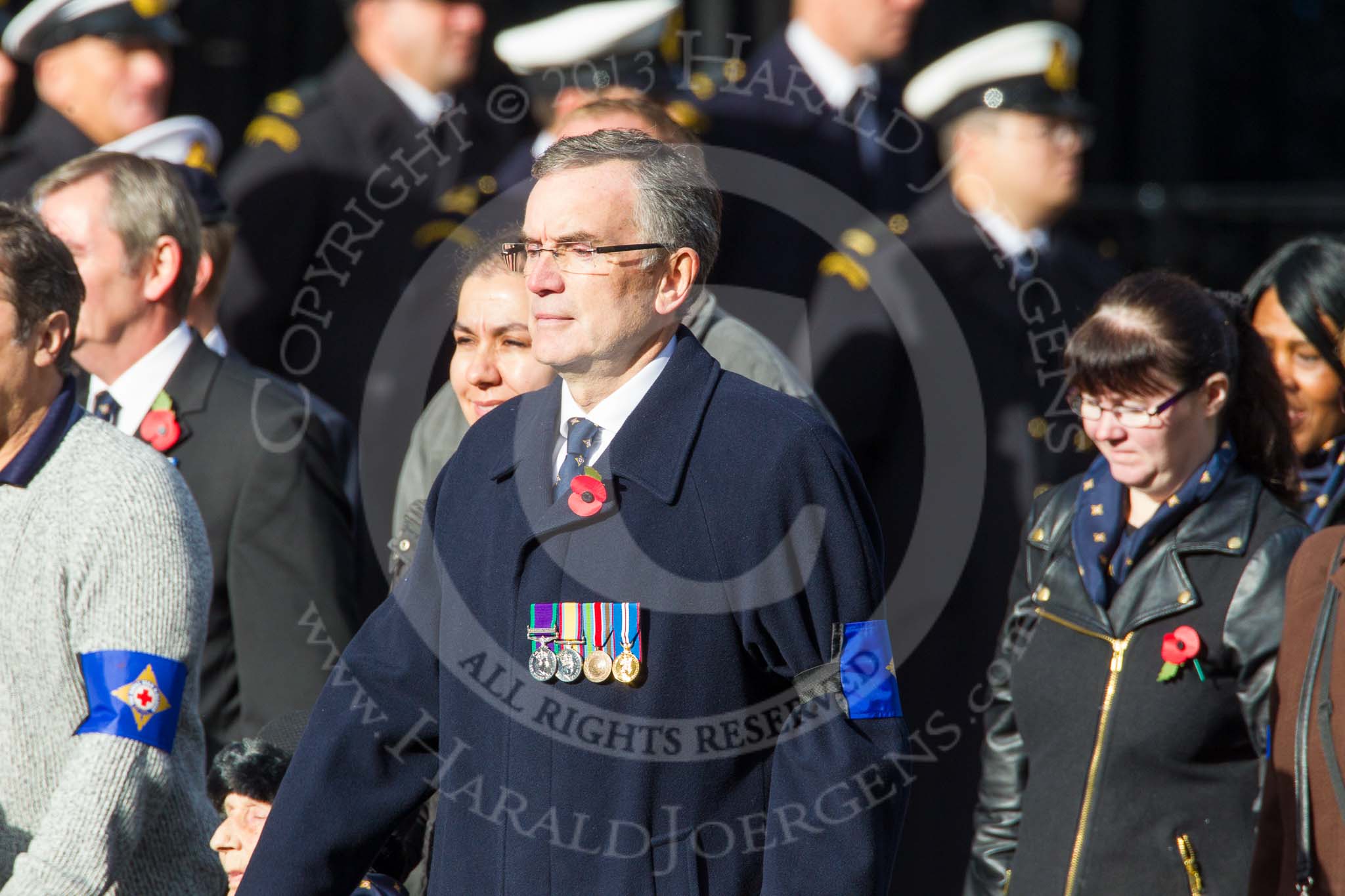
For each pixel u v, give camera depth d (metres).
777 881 8.60
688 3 26.58
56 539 10.39
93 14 20.75
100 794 10.02
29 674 10.32
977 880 12.63
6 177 20.72
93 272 12.88
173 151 19.30
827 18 18.45
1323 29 36.56
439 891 9.24
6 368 10.42
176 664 10.47
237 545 12.92
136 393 13.16
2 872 10.23
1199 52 36.19
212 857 11.03
